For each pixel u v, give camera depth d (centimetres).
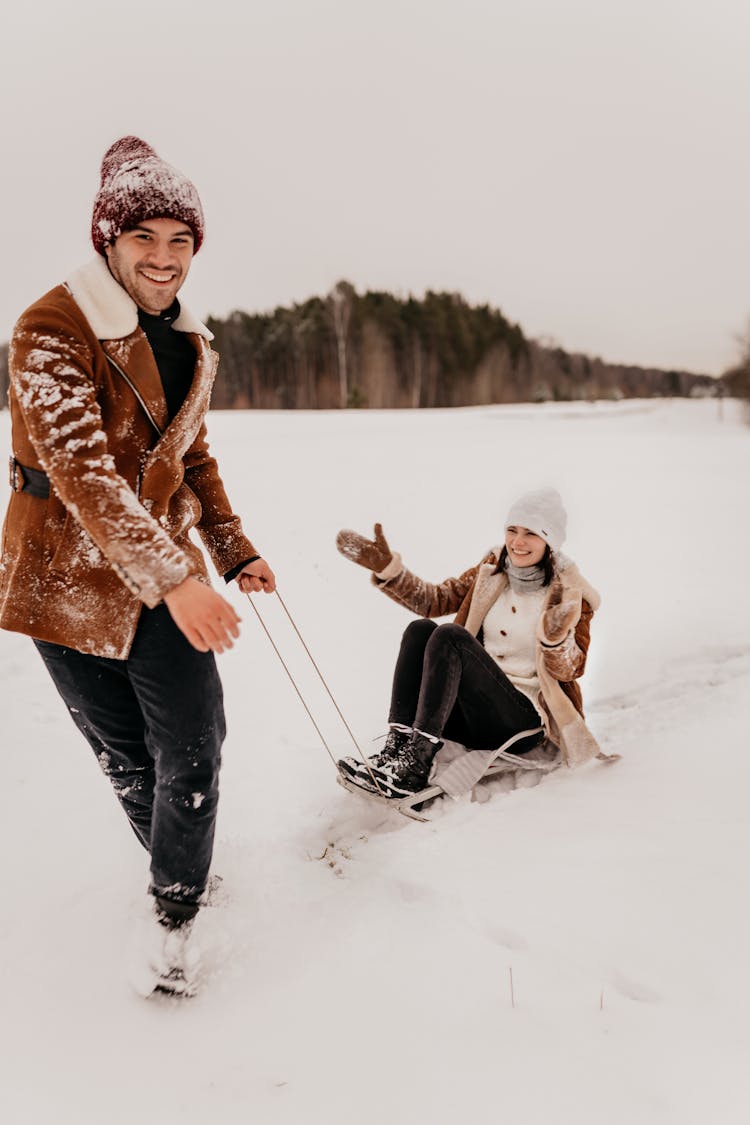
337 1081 166
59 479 166
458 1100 160
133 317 184
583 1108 157
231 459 1409
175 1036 181
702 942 204
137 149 193
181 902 192
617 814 270
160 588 163
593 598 313
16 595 184
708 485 1133
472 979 195
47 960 205
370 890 234
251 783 301
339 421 2678
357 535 328
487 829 264
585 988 191
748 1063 167
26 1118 159
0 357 2477
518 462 1416
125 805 217
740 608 529
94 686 198
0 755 320
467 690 293
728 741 323
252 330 6850
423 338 7219
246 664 438
